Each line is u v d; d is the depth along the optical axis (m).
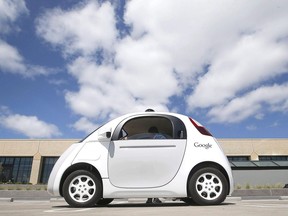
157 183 4.06
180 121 4.42
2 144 35.97
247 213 2.76
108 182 4.09
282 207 3.55
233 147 33.62
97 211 3.15
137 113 4.55
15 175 35.41
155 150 4.18
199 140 4.26
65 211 3.20
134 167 4.12
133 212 2.97
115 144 4.25
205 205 3.99
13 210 3.45
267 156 33.66
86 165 4.21
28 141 35.97
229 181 4.11
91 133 4.47
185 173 4.06
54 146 35.66
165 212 2.92
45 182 35.03
